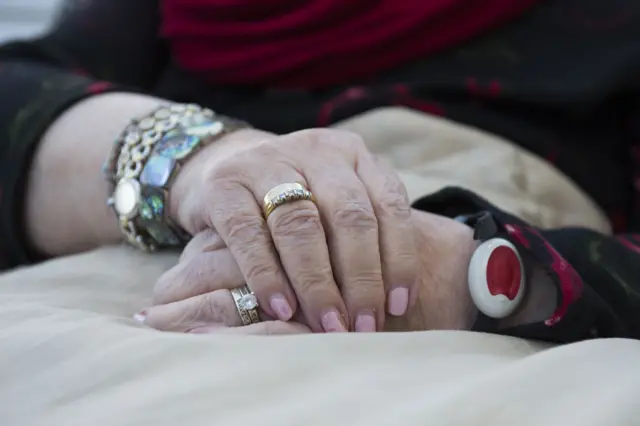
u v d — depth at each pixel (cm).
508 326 48
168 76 106
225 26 96
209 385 35
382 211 50
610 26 90
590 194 92
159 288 50
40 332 41
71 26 104
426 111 89
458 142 85
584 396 33
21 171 69
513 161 84
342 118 89
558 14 92
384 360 39
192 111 66
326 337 40
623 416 31
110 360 38
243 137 60
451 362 39
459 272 53
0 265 71
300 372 37
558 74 88
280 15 94
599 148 94
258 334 44
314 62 92
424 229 55
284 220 47
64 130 70
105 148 66
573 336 46
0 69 80
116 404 34
